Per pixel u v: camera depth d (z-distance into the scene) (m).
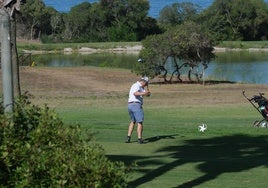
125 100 29.39
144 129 16.78
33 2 126.62
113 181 5.12
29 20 125.94
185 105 26.42
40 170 5.02
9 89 6.03
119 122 18.52
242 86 38.75
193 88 37.25
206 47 40.53
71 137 5.36
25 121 5.55
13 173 5.04
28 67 49.59
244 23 120.25
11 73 6.08
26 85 37.06
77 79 41.44
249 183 9.57
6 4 9.12
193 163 11.36
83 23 126.00
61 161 5.06
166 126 17.52
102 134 15.45
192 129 16.69
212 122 18.92
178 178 9.95
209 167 10.96
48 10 126.69
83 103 27.62
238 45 106.19
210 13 122.56
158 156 12.27
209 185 9.46
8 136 5.25
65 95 32.00
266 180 9.79
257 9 121.06
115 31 123.88
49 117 5.52
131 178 8.97
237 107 24.80
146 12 126.12
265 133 15.78
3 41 6.10
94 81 40.66
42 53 102.06
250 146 13.73
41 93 33.00
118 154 12.48
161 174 10.27
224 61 69.56
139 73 41.28
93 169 5.02
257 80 46.19
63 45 111.50
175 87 37.94
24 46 108.31
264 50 102.81
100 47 110.38
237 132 16.02
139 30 126.81
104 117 20.48
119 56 87.12
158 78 43.91
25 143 5.27
